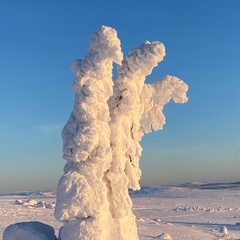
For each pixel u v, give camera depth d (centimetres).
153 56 801
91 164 758
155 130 898
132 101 811
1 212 3084
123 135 837
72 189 736
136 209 4350
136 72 820
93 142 749
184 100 885
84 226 734
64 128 775
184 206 5069
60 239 795
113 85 806
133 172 847
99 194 751
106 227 772
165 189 10662
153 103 891
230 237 2322
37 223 838
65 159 771
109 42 742
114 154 810
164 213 3928
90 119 754
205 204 5591
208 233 2409
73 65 762
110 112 820
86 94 756
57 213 730
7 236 799
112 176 805
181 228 2536
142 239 1803
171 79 880
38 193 10275
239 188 11238
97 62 755
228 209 4616
